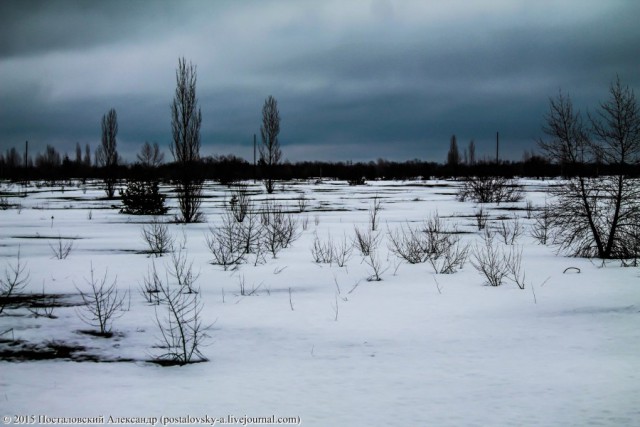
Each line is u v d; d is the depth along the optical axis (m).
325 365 5.97
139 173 57.25
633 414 4.50
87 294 9.67
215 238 18.05
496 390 5.12
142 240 17.98
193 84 24.94
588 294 9.47
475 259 13.83
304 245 16.89
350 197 43.81
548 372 5.59
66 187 65.00
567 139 14.17
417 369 5.79
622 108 13.49
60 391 5.20
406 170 105.88
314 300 9.30
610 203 13.91
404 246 15.99
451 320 7.89
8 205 35.31
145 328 7.50
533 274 11.59
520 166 91.56
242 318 8.06
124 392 5.16
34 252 15.16
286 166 102.94
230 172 76.44
